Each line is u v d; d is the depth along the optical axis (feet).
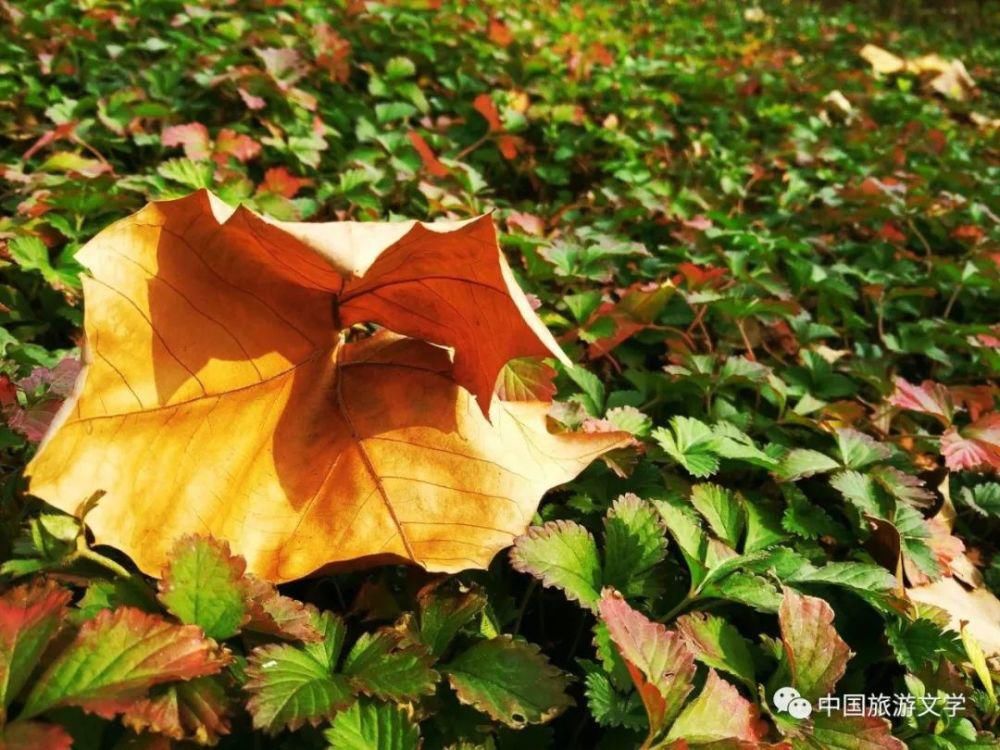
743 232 1.77
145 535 0.76
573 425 1.11
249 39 2.36
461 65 2.55
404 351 0.91
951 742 0.87
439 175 1.87
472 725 0.78
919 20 6.73
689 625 0.86
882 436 1.37
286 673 0.73
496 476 0.87
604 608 0.78
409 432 0.88
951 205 2.25
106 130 1.91
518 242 1.50
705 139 2.56
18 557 0.79
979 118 3.60
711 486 1.05
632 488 1.07
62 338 1.34
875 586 0.96
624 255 1.74
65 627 0.68
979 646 0.98
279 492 0.83
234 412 0.83
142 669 0.66
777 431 1.32
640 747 0.74
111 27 2.43
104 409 0.75
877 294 1.79
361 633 0.89
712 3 5.53
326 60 2.29
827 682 0.82
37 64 2.14
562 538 0.90
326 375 0.89
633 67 3.07
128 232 0.78
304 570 0.80
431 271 0.80
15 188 1.66
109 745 0.70
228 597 0.73
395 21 2.74
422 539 0.83
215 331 0.83
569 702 0.77
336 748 0.70
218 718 0.67
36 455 0.69
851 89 3.51
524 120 2.29
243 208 0.75
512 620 0.98
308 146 1.91
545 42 3.01
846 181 2.46
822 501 1.23
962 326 1.61
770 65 3.60
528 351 0.79
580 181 2.29
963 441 1.26
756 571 0.96
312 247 0.75
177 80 2.13
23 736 0.60
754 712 0.80
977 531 1.32
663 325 1.58
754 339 1.56
